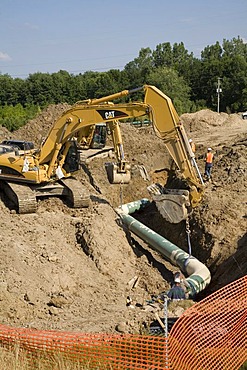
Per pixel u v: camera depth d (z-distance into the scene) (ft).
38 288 42.39
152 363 24.70
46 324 36.81
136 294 47.39
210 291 47.01
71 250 50.39
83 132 81.97
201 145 98.58
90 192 68.90
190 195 49.29
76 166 62.08
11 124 161.17
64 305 41.29
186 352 25.46
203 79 290.56
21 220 53.26
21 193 55.06
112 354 25.61
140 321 37.50
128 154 87.86
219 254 51.98
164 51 367.04
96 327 36.47
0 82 317.22
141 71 312.71
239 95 266.77
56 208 58.85
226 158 80.07
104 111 53.78
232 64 279.69
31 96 311.88
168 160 87.86
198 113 142.61
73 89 311.27
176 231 61.67
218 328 28.14
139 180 78.95
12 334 29.25
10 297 38.99
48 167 57.88
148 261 54.60
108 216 57.72
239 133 120.57
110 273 49.42
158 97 49.80
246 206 59.77
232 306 30.63
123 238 55.88
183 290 42.50
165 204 49.88
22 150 61.26
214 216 57.93
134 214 69.87
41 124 104.58
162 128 49.73
